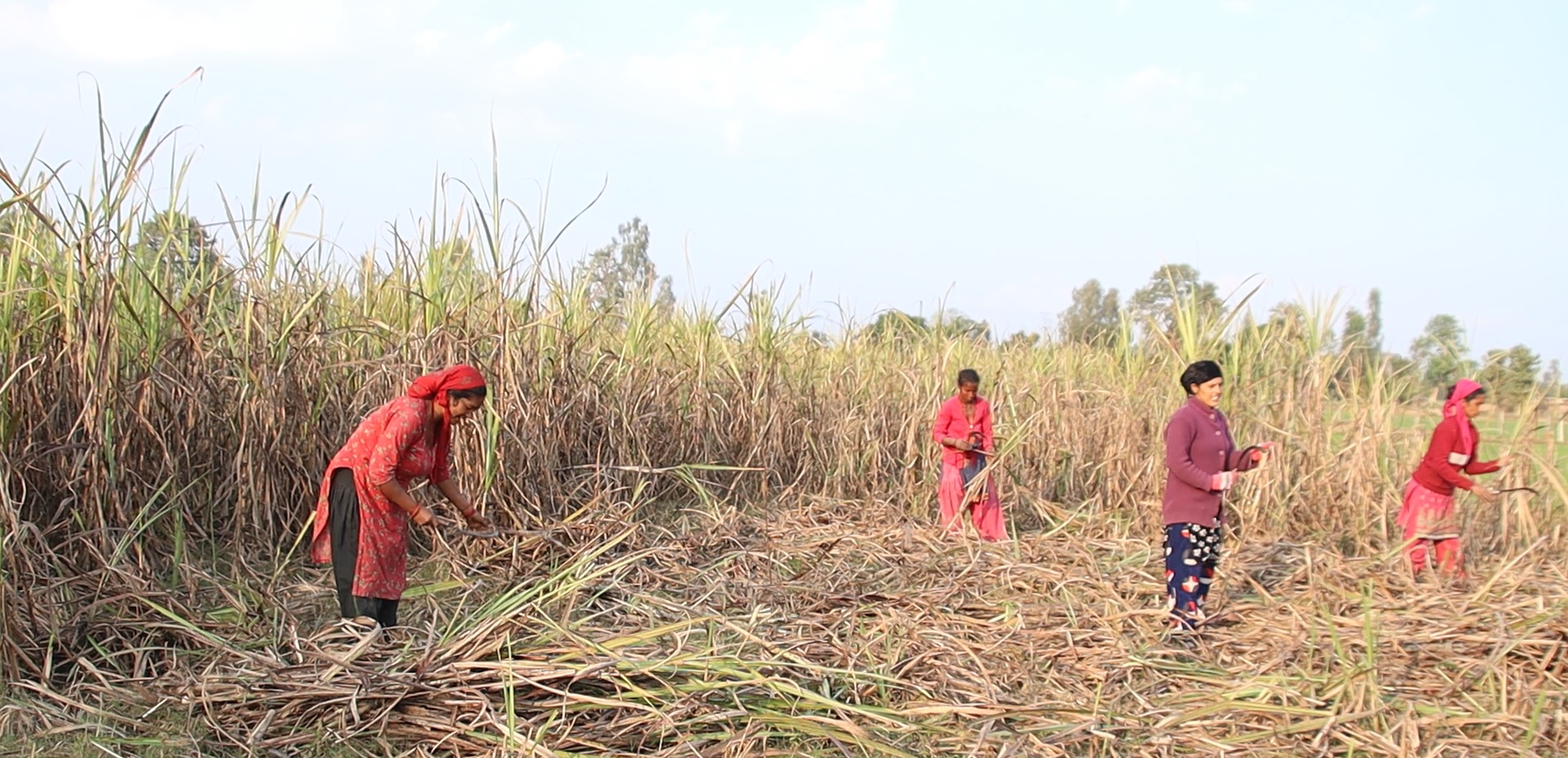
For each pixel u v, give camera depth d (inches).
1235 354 327.9
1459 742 160.4
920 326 436.5
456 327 271.4
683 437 364.5
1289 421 322.3
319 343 272.4
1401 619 213.5
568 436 304.3
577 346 324.5
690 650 182.9
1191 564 217.8
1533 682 181.3
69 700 158.2
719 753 149.9
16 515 175.6
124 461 221.6
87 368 206.7
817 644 195.3
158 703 158.4
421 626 211.3
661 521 312.3
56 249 221.9
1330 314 334.6
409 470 200.5
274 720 155.2
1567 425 314.3
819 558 278.4
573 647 175.9
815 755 152.3
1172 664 194.5
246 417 242.7
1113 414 389.1
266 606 208.4
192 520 232.5
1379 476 325.4
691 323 393.1
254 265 258.2
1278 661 193.5
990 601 239.8
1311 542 294.8
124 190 209.2
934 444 388.5
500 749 147.9
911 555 286.5
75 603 186.9
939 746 159.5
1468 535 309.9
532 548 255.1
